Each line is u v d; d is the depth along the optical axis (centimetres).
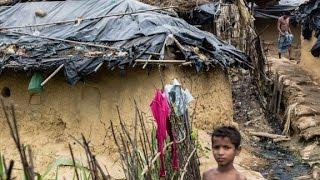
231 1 1495
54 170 864
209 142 877
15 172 828
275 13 2161
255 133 1084
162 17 966
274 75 1323
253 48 1332
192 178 459
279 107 1191
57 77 916
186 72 909
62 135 928
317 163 895
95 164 322
